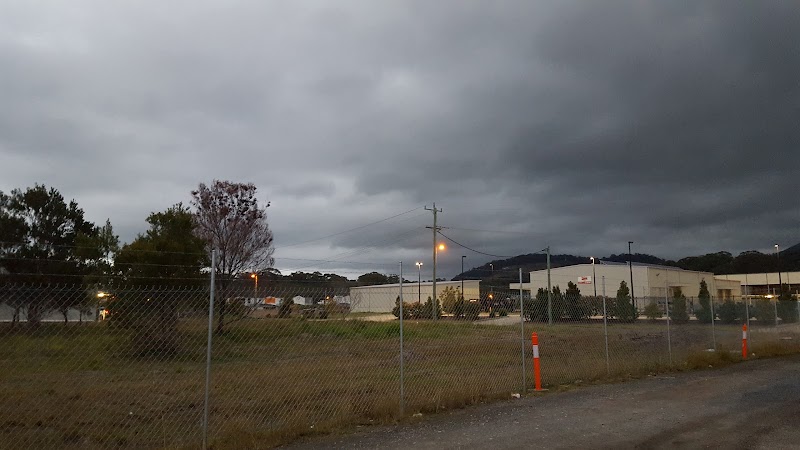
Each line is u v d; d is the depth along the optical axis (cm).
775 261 11812
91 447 710
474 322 1817
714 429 812
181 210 1944
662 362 1466
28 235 2152
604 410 951
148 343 909
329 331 1086
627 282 6619
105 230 2144
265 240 2792
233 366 1046
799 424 844
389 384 1134
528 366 1462
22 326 718
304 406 915
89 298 788
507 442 746
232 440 733
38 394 830
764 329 2361
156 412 862
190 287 1562
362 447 727
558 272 7225
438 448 720
